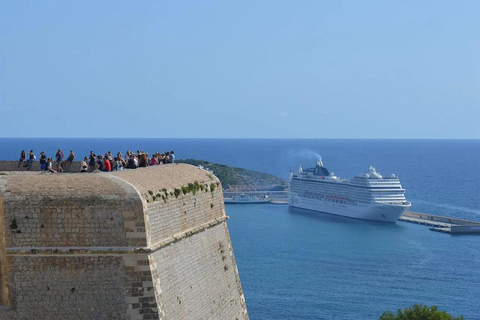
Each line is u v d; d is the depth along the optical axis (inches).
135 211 1330.0
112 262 1326.3
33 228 1316.4
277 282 5526.6
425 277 5846.5
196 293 1600.6
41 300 1316.4
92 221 1322.6
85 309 1320.1
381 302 5004.9
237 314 1902.1
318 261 6456.7
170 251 1478.8
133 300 1326.3
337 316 4638.3
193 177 1738.4
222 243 1855.3
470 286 5570.9
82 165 1995.6
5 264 1317.7
